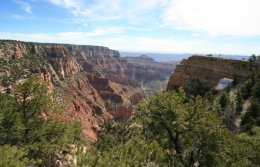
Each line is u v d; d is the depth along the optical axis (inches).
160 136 996.6
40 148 959.6
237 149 960.3
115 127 3976.4
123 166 865.5
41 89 1106.7
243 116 1996.8
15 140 998.4
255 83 2608.3
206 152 914.1
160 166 904.3
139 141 1018.7
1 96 1073.5
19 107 1058.1
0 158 652.7
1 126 962.1
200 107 968.9
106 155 966.4
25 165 761.0
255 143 1074.1
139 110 1024.2
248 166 984.9
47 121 1114.7
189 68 3937.0
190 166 946.1
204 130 913.5
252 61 3314.5
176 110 944.9
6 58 5999.0
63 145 1015.6
